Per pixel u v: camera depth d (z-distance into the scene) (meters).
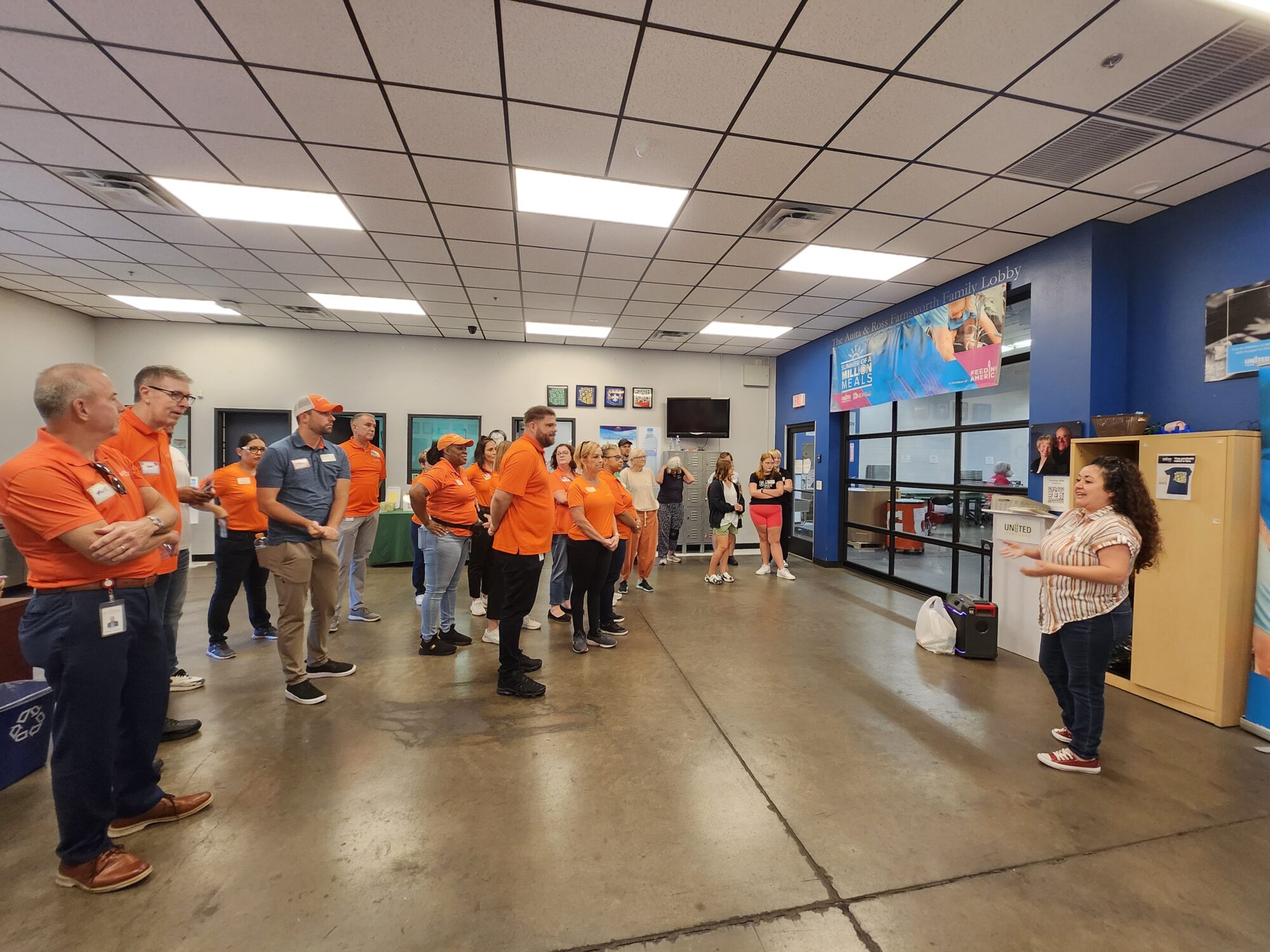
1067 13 1.96
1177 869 1.66
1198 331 3.27
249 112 2.61
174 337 6.77
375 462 4.18
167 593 2.53
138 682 1.72
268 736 2.41
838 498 6.98
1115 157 2.89
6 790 2.00
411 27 2.07
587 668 3.29
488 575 4.07
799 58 2.22
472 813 1.89
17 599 2.33
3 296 5.49
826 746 2.39
